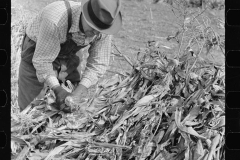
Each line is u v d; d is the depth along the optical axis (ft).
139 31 19.40
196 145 6.45
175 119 6.66
